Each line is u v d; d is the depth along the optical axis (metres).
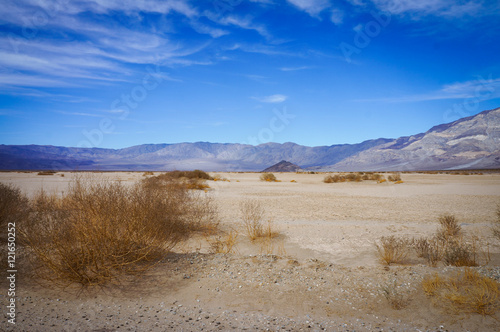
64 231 5.75
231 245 8.64
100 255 5.39
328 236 10.32
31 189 22.12
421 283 5.05
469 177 52.78
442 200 19.73
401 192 25.50
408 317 4.14
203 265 6.08
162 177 25.53
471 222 12.42
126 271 5.55
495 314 4.01
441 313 4.16
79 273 5.14
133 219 6.45
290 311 4.38
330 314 4.28
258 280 5.39
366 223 12.37
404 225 11.98
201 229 10.69
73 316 4.12
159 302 4.67
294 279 5.44
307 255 8.29
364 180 42.47
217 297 4.82
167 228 8.99
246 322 4.04
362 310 4.36
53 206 9.79
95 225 5.67
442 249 7.99
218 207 16.12
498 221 12.34
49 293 4.79
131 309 4.41
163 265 5.95
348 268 6.00
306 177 58.81
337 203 18.38
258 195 22.89
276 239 9.94
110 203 7.19
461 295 4.45
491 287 4.61
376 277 5.42
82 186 9.10
